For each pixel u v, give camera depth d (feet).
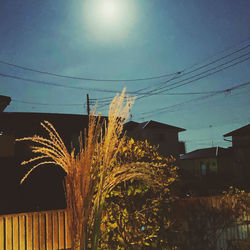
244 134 110.42
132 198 15.40
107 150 10.98
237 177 112.27
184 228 19.49
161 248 15.83
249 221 22.29
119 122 10.85
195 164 151.84
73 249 10.35
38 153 48.65
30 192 45.73
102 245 14.65
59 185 47.16
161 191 15.76
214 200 21.39
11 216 17.66
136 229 14.84
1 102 46.42
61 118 54.19
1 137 49.96
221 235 21.08
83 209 10.32
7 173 45.91
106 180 11.26
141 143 16.57
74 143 53.83
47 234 18.57
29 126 51.93
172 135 118.62
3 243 17.29
